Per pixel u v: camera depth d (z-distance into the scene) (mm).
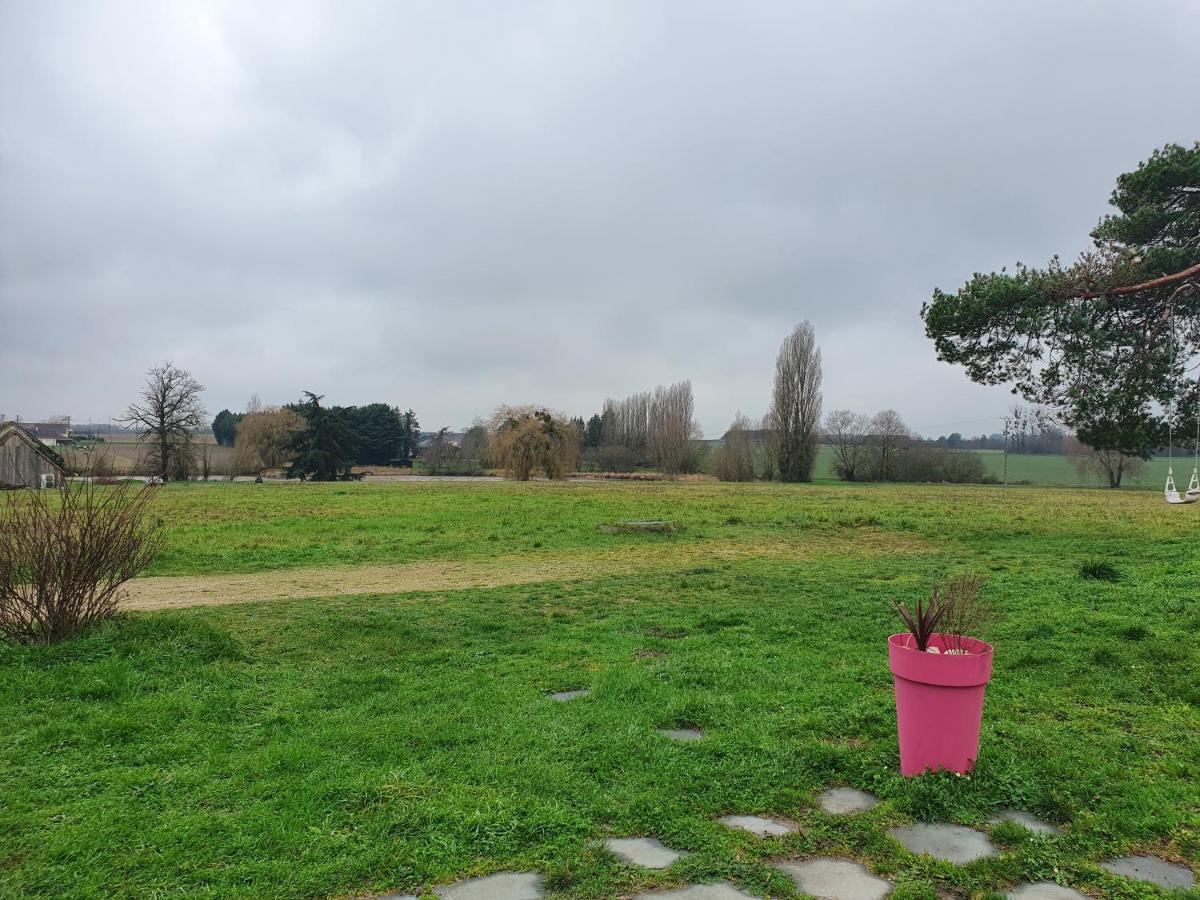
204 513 27812
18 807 4078
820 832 3824
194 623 8195
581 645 8172
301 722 5617
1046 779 4312
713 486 57344
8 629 7348
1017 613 8969
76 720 5484
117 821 3910
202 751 4984
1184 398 16312
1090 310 15812
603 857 3559
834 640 8180
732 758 4766
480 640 8547
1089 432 17250
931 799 4055
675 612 10055
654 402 82250
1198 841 3678
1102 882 3332
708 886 3338
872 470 72250
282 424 76250
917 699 4309
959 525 23562
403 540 19797
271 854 3602
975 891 3283
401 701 6133
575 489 49469
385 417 102312
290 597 11469
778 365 70000
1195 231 16469
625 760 4746
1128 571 11953
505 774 4523
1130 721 5371
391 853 3594
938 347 17906
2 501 8188
